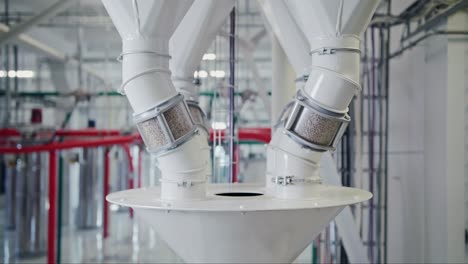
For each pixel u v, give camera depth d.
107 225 8.92
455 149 3.68
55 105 8.73
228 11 2.64
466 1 3.27
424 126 4.17
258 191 2.53
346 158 4.43
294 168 2.12
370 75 4.56
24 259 7.02
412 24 4.45
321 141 2.05
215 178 4.38
